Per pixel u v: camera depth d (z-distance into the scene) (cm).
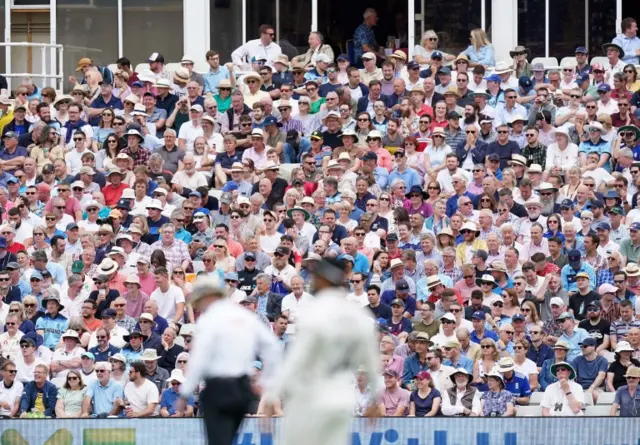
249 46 11231
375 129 10012
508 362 7350
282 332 7712
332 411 4334
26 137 10150
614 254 8231
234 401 4591
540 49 11306
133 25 11800
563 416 6562
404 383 7381
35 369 7444
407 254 8294
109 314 7838
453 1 11350
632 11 11231
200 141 9906
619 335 7725
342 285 4447
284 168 9725
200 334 4634
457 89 10219
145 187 9244
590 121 9769
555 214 8662
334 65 11062
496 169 9425
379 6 11388
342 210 8825
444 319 7625
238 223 8844
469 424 6556
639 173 9138
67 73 11862
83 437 6556
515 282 7981
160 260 8331
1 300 8144
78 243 8769
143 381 7394
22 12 11962
